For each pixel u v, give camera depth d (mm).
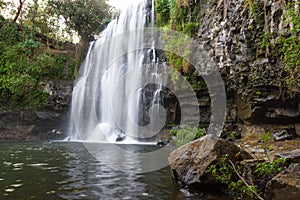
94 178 5934
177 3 14312
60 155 9531
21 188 5145
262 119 9828
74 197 4645
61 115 19047
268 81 9102
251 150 7105
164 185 5348
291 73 7996
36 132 18312
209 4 12141
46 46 21719
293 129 9039
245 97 10117
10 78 18391
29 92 18406
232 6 10289
